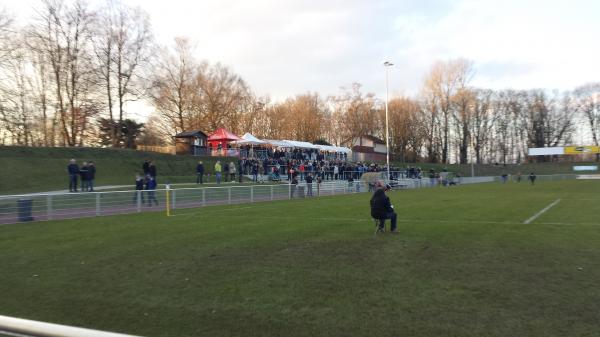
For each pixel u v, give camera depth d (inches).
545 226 528.7
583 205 816.9
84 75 1640.0
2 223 636.7
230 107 2493.8
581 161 3796.8
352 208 815.7
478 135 3833.7
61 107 1635.1
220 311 234.4
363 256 363.6
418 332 198.4
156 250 404.5
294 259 356.5
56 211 689.0
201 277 305.4
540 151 3528.5
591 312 219.8
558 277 287.3
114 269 333.4
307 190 1243.2
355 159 2559.1
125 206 794.2
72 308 245.0
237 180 1519.4
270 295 260.1
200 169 1270.9
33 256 385.1
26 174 1184.2
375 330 202.2
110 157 1498.5
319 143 2637.8
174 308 241.4
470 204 867.4
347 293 260.2
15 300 261.1
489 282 277.6
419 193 1310.3
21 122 1628.9
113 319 226.5
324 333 200.8
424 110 3474.4
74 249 416.2
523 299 241.8
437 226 536.1
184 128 2324.1
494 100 3993.6
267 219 645.3
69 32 1598.2
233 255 375.9
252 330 207.2
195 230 534.6
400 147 3341.5
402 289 265.9
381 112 3336.6
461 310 225.9
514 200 971.3
